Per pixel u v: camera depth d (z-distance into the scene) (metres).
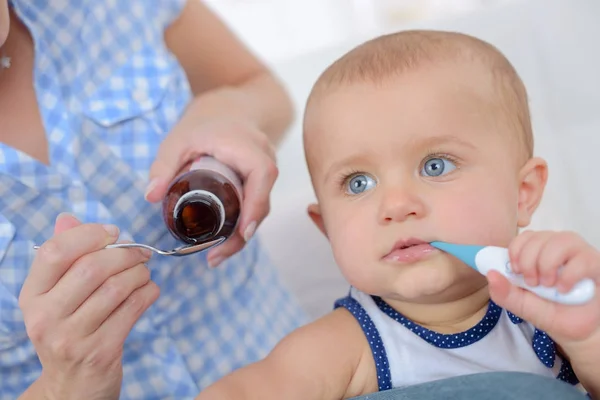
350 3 2.32
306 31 2.34
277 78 1.41
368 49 0.97
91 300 0.77
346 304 0.92
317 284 1.60
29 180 1.04
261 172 0.95
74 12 1.16
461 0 2.24
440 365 0.84
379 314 0.89
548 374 0.84
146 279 0.82
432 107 0.87
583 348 0.71
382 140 0.87
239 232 0.97
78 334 0.78
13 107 1.08
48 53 1.10
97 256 0.77
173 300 1.14
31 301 0.78
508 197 0.87
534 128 1.69
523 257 0.68
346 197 0.89
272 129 1.29
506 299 0.70
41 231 1.05
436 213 0.82
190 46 1.37
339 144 0.89
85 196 1.08
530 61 1.74
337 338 0.87
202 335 1.15
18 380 1.09
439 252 0.81
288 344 0.88
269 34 2.34
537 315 0.70
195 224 0.89
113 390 0.84
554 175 1.64
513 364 0.84
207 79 1.40
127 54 1.19
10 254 1.04
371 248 0.84
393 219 0.82
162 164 0.97
